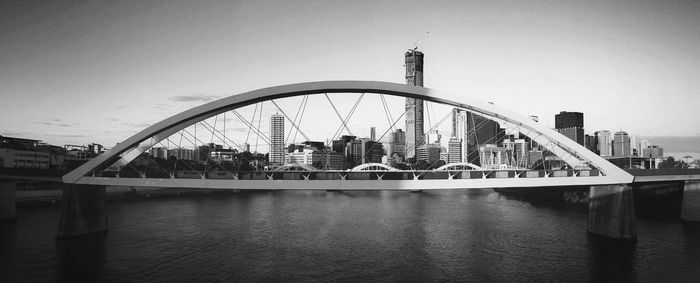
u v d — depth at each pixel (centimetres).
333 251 5622
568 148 5900
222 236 6594
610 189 6419
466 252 5559
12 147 15912
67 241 6166
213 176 6191
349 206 10862
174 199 12744
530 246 5884
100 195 6919
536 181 5459
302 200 12612
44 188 12069
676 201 9369
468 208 10281
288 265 4969
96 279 4447
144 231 7019
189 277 4516
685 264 4962
